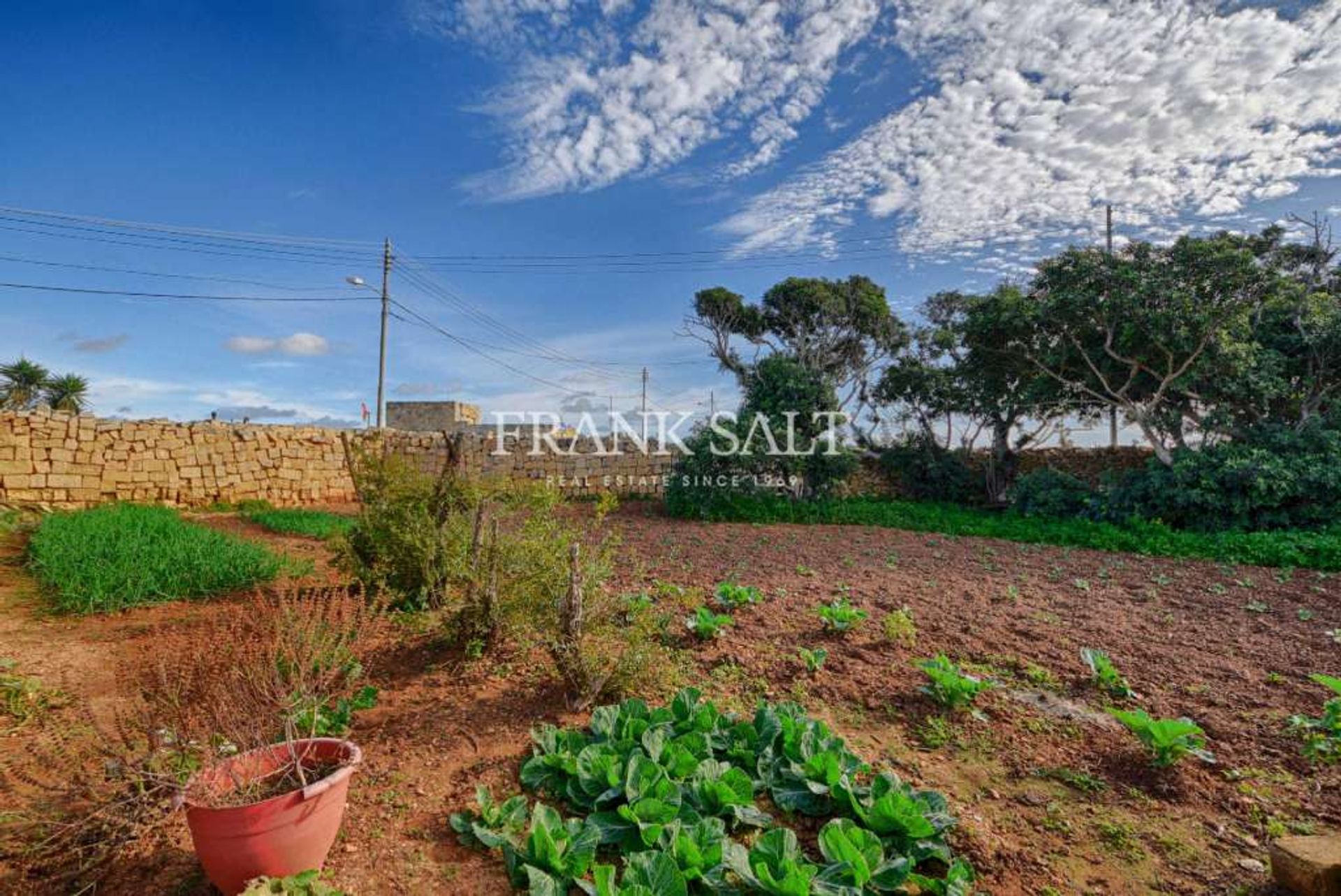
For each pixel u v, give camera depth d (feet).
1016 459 57.31
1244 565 29.84
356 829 9.40
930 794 10.09
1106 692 14.67
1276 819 10.07
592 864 8.39
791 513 47.09
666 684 14.28
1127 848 9.45
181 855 8.84
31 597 21.04
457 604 16.98
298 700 9.51
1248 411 41.93
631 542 35.60
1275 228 39.86
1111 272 41.06
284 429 49.08
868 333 70.49
